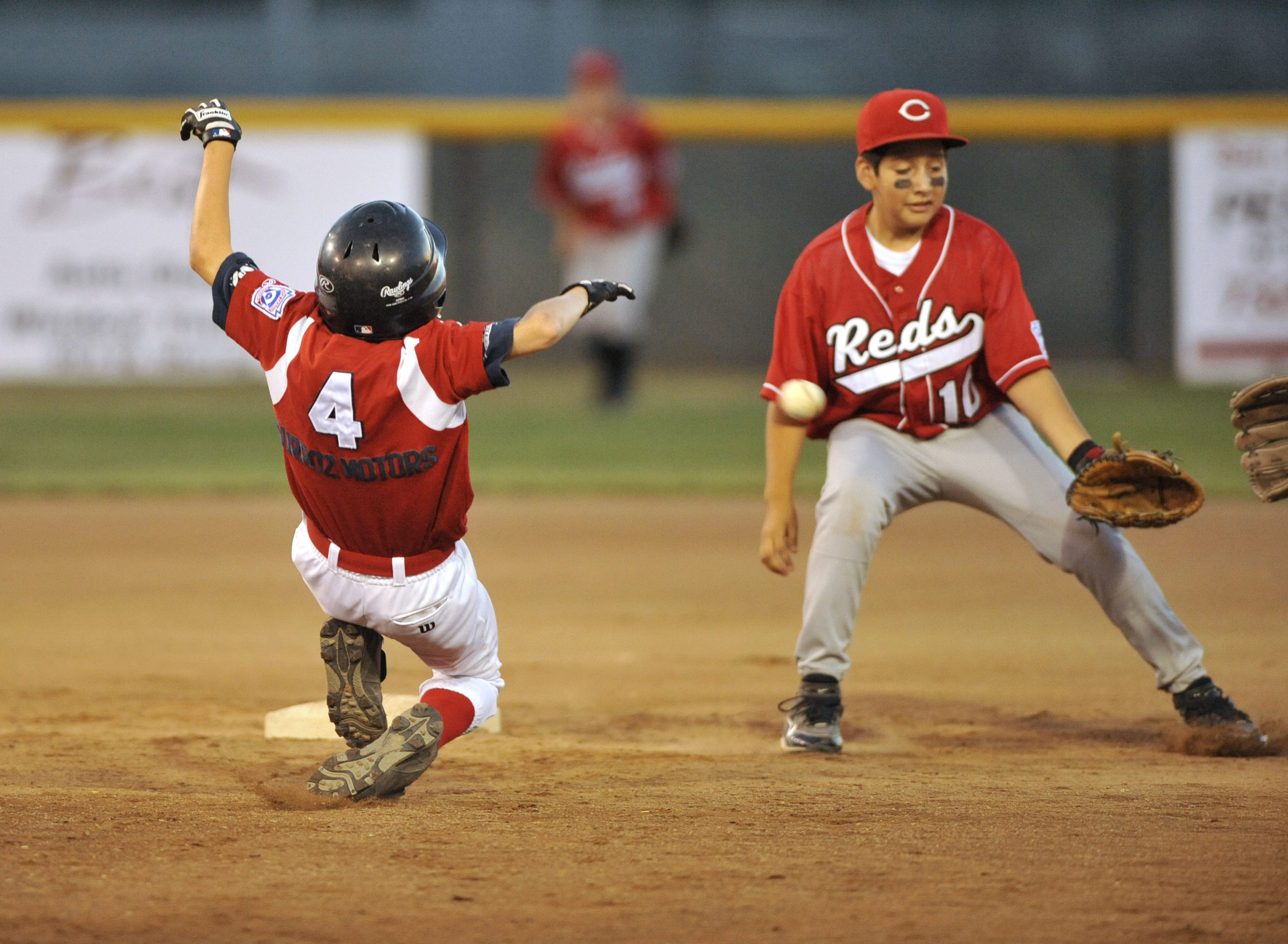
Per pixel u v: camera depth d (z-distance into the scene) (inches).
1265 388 612.7
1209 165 2463.1
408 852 447.8
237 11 3164.4
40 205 2385.6
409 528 492.4
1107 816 492.4
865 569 645.3
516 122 2608.3
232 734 671.8
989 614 1005.8
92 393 2596.0
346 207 2485.2
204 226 520.1
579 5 3112.7
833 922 386.0
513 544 1323.8
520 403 2406.5
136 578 1154.0
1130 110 2544.3
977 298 631.8
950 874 426.0
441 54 3093.0
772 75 3132.4
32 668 839.1
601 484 1657.2
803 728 642.2
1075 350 2795.3
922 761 613.0
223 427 2127.2
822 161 2849.4
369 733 524.7
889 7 3154.5
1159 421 1991.9
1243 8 3046.3
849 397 655.8
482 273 2819.9
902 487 652.1
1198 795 526.9
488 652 534.6
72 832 470.3
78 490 1625.2
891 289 634.8
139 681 807.1
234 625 975.6
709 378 2758.4
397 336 478.9
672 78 3134.8
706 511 1521.9
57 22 3090.6
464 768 593.3
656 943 371.6
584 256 2308.1
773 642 926.4
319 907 396.5
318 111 2477.9
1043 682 804.0
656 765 597.9
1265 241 2453.2
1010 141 2755.9
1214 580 1112.2
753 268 2878.9
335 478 484.1
